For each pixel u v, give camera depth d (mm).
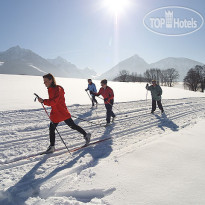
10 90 14461
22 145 4410
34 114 7508
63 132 5438
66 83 24609
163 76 87000
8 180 2955
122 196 2432
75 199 2525
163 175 2934
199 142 4496
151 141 4629
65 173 3141
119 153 3891
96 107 9742
